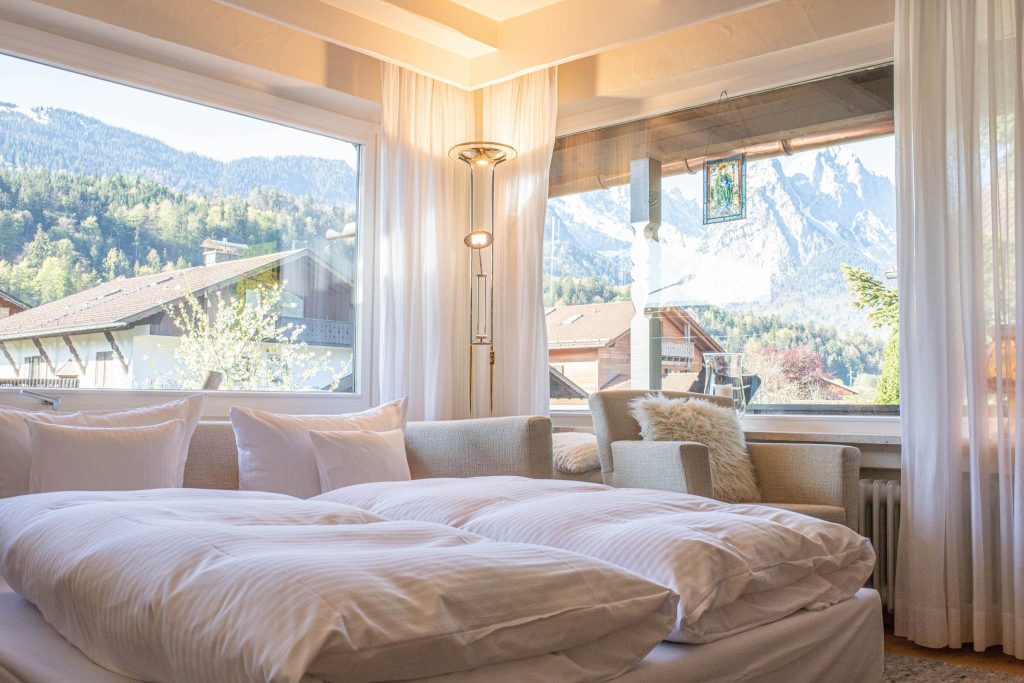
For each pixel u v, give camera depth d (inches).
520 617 47.0
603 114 170.4
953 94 120.8
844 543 72.5
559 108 171.2
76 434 100.4
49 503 72.9
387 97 161.2
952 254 118.6
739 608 62.2
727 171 156.3
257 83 152.6
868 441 130.3
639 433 132.9
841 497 121.0
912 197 122.7
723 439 127.3
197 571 47.5
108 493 79.2
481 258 172.9
